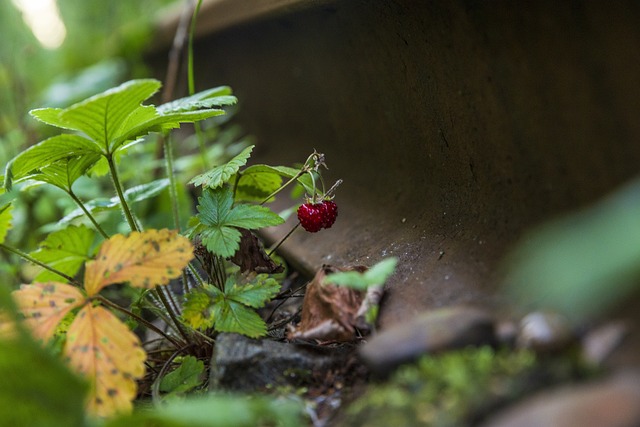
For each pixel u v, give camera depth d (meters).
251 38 0.77
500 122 0.48
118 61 1.29
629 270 0.33
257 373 0.44
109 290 0.70
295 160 0.76
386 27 0.55
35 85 1.52
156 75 1.23
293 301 0.56
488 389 0.36
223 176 0.49
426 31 0.51
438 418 0.36
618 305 0.38
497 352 0.38
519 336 0.38
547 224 0.45
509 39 0.46
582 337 0.38
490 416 0.36
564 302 0.36
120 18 1.60
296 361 0.44
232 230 0.49
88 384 0.39
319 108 0.72
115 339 0.43
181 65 1.04
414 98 0.55
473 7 0.47
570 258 0.33
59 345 0.46
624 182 0.42
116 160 0.56
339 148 0.70
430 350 0.38
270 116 0.85
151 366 0.51
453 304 0.44
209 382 0.46
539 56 0.44
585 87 0.43
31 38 1.49
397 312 0.45
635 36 0.40
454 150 0.53
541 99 0.45
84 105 0.45
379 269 0.42
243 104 0.92
